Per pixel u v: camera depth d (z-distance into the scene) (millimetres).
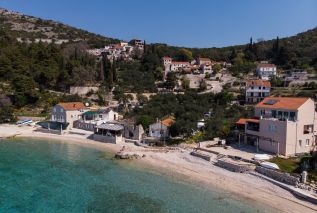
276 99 65125
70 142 77875
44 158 61500
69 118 92688
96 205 38219
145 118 81062
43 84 135000
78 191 43094
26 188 44250
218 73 161625
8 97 112000
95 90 133375
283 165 48812
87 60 159125
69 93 133250
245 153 57219
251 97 106438
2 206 37938
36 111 111562
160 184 45938
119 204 38500
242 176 48062
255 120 62406
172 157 59906
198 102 101188
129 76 148625
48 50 154125
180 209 37031
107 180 47844
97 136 79188
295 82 121375
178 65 178875
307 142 57750
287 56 171375
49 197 40875
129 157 60594
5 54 139750
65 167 55094
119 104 117125
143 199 40188
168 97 110438
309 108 57750
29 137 83375
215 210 36781
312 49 177625
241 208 37375
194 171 51625
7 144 74688
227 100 104438
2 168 54000
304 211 36219
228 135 68125
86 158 61781
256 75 152875
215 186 44875
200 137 70062
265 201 39344
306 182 42500
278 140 56219
